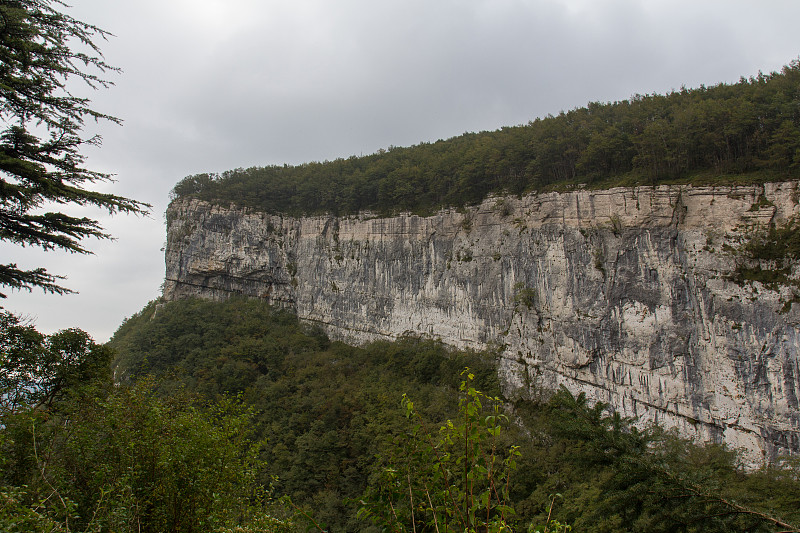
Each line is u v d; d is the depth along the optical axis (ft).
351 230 276.41
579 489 107.14
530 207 189.88
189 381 226.58
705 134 150.51
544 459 136.36
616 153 170.60
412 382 206.18
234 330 274.57
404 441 32.78
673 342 143.84
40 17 55.26
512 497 126.72
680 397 139.95
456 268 219.41
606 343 157.58
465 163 224.74
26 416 43.62
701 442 133.69
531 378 177.88
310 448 167.43
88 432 43.88
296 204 315.17
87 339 72.08
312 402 198.70
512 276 193.98
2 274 57.62
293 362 247.91
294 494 152.56
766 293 130.72
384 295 251.60
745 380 129.90
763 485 94.02
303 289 295.28
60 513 36.04
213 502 41.45
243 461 49.26
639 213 156.15
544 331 178.60
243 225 310.86
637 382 149.18
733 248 138.62
